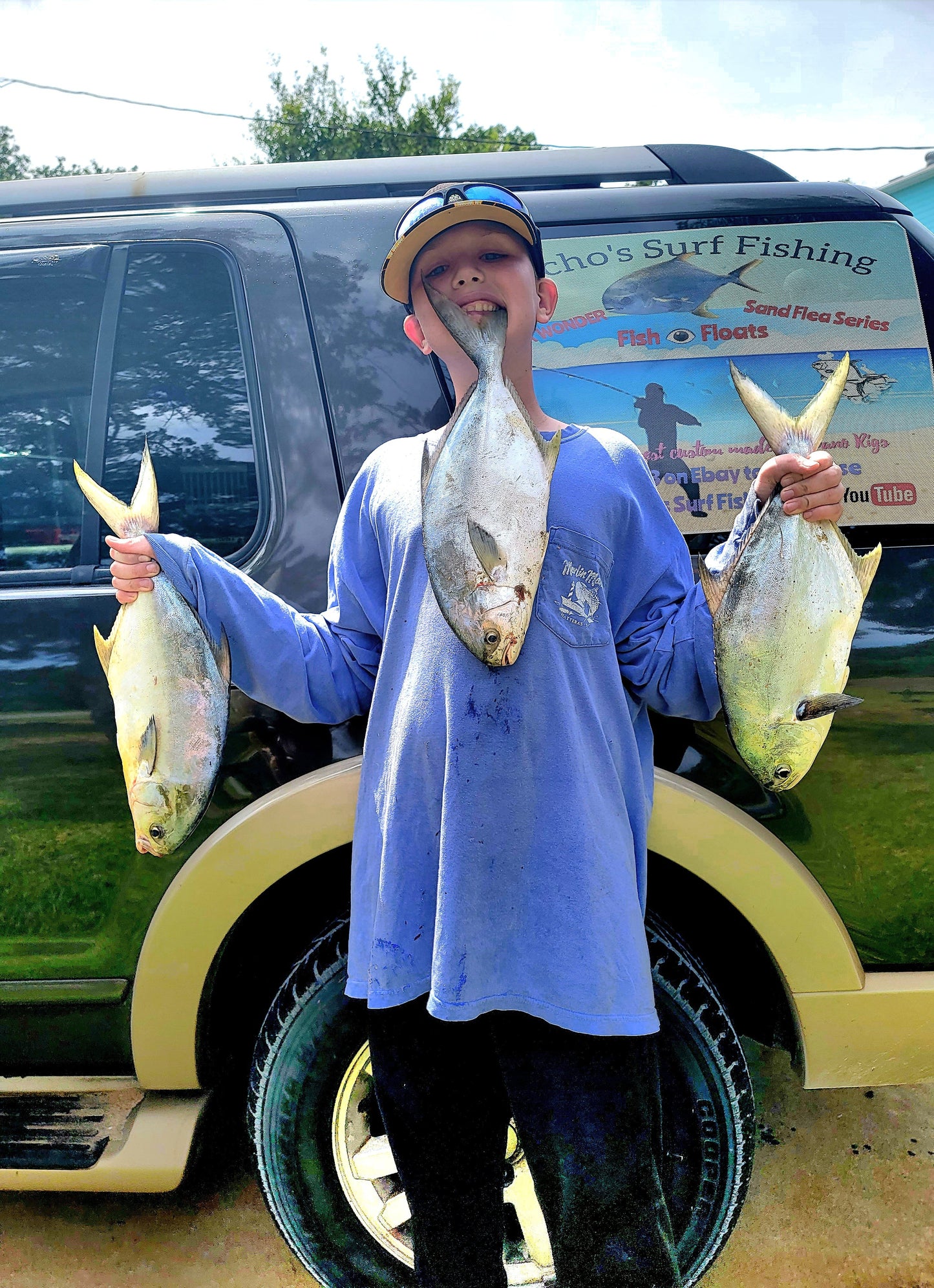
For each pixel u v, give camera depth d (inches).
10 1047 68.9
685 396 65.1
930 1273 71.9
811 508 48.3
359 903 54.3
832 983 61.9
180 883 62.6
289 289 70.0
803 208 69.3
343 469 66.7
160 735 51.7
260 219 72.2
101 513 51.6
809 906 61.0
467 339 47.9
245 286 70.3
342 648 57.7
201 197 75.3
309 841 61.2
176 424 69.2
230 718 62.3
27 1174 64.2
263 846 61.4
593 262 67.6
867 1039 62.7
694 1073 61.2
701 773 61.8
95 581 67.0
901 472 63.9
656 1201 51.8
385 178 75.6
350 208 72.5
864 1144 85.9
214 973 64.2
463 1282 55.4
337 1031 63.1
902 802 62.2
